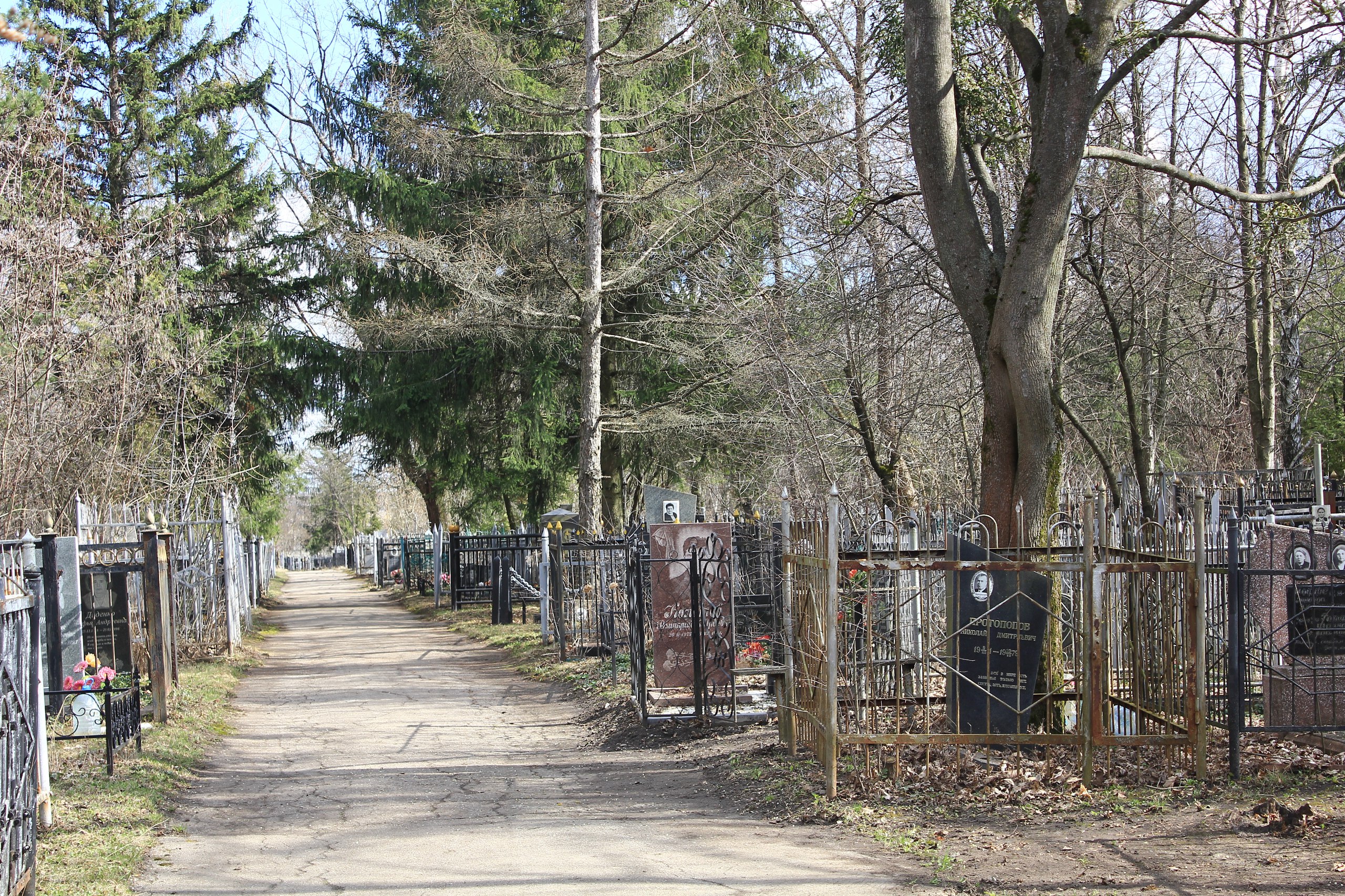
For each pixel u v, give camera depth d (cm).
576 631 1839
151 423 2202
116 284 1834
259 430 2942
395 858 643
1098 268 1278
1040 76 884
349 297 2853
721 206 2077
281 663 1830
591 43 2147
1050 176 809
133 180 2752
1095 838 608
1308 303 2080
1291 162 1438
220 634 1861
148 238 2191
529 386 2795
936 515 1145
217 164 2931
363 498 8325
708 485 3102
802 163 1510
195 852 661
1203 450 2350
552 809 778
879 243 1420
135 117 2727
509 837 692
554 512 2694
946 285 1386
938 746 814
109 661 1137
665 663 1110
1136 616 796
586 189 2209
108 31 2745
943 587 951
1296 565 760
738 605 1234
